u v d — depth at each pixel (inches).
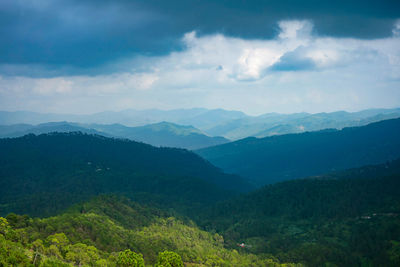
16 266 4731.8
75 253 5866.1
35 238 6190.9
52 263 5039.4
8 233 5876.0
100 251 6471.5
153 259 7199.8
